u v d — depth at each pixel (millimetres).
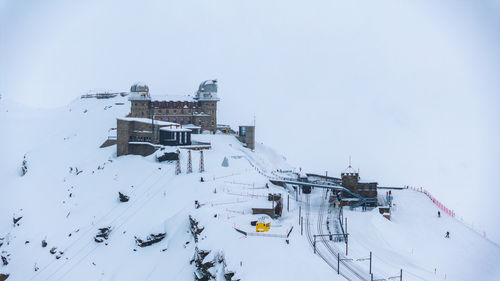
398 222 99375
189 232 90000
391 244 85500
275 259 69375
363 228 89688
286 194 108188
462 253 85312
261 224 77875
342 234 78125
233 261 70375
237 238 76438
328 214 96875
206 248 77438
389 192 111250
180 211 98125
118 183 120438
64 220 108250
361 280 64438
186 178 113750
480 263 80812
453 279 71938
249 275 66438
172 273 81125
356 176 105688
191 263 80812
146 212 103688
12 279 92188
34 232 105125
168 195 107625
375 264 72500
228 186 107188
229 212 90250
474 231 97562
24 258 96938
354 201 104688
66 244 98750
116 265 89562
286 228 80375
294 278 65250
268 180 116688
